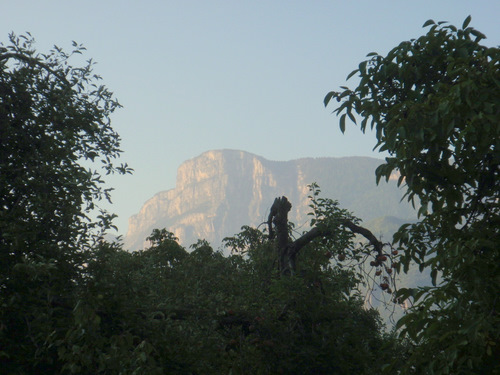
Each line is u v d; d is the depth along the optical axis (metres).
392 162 9.57
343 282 21.00
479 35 9.77
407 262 9.88
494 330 8.48
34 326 12.54
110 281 14.45
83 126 15.06
